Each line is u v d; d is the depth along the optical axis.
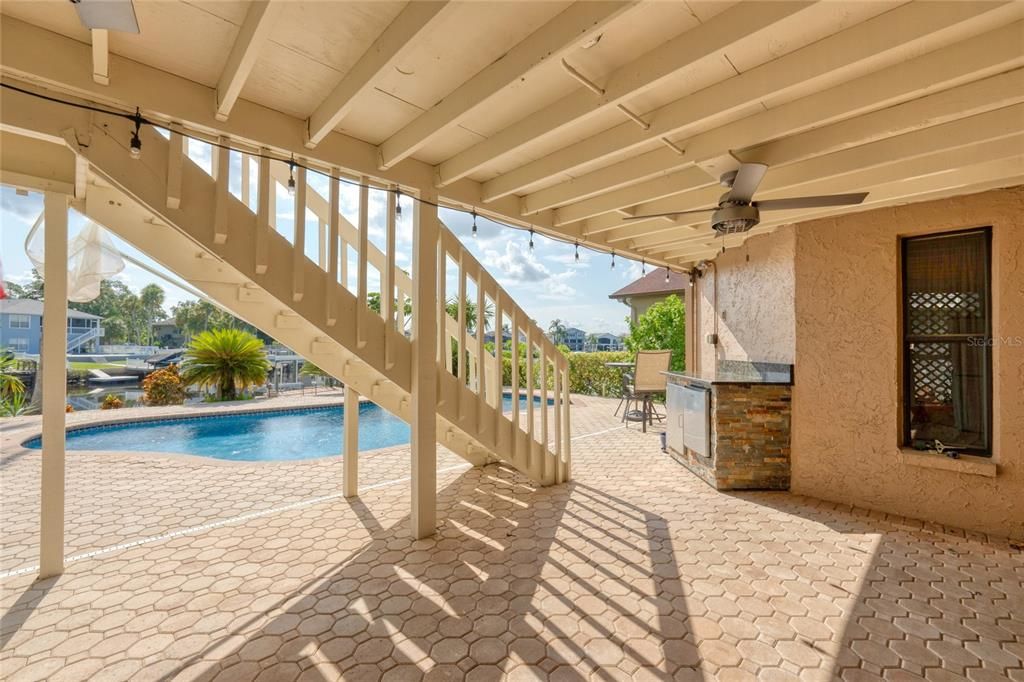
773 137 2.46
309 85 2.29
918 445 3.67
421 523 3.33
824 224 4.04
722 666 1.98
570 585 2.66
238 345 11.14
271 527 3.52
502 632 2.23
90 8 1.46
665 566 2.89
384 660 2.03
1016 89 2.03
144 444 7.83
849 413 3.94
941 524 3.50
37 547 3.18
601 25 1.63
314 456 7.54
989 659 2.02
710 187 3.67
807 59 1.94
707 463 4.66
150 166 2.37
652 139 2.52
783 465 4.35
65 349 2.80
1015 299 3.21
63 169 2.70
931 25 1.65
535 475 4.50
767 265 4.98
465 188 3.54
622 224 4.24
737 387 4.38
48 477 2.76
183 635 2.20
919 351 3.68
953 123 2.55
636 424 8.14
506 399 13.54
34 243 2.97
